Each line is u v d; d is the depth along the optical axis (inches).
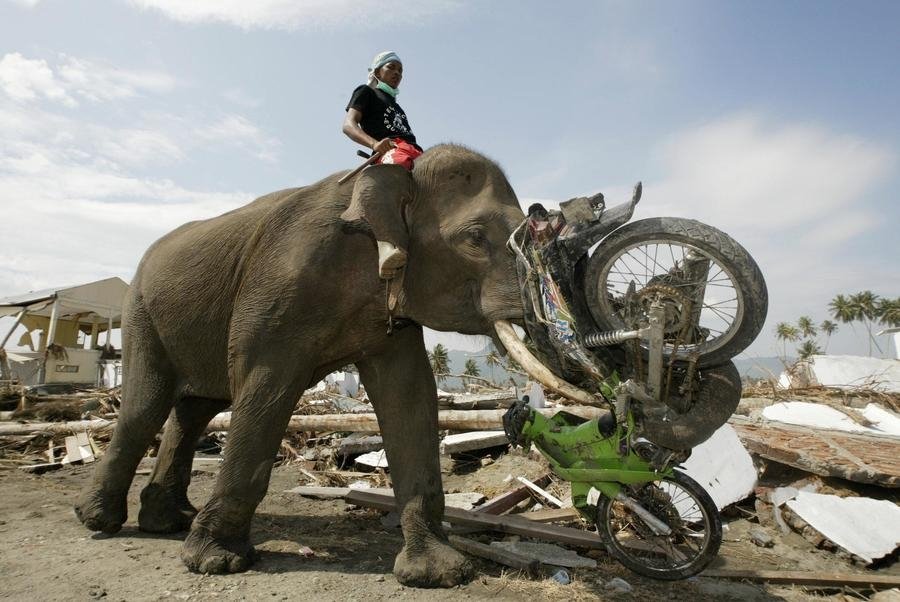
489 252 152.5
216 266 175.9
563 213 144.5
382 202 150.4
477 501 246.4
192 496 260.5
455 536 185.0
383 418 172.9
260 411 155.4
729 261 130.4
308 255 156.7
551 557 176.4
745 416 347.6
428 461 168.4
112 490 188.2
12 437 396.8
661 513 169.2
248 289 162.2
